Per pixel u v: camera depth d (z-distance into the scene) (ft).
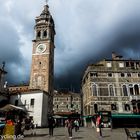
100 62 173.78
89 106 162.40
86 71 178.09
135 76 162.91
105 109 152.15
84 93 197.98
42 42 211.41
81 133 88.94
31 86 194.59
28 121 121.49
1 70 151.12
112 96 155.94
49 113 178.09
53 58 226.79
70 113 229.45
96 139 62.18
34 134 81.46
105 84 159.74
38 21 226.99
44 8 237.04
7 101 153.99
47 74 195.62
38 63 202.59
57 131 104.83
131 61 167.63
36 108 148.25
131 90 159.02
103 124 134.92
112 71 163.32
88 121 168.35
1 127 60.54
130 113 150.00
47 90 189.78
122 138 63.87
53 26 233.96
